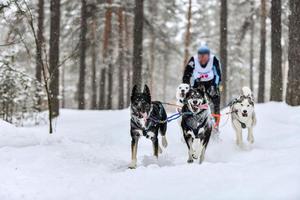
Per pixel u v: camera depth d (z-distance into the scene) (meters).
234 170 5.99
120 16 28.98
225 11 25.34
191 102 8.20
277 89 17.50
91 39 28.89
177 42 40.97
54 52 17.41
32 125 15.24
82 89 25.81
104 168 8.23
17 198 6.29
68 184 6.89
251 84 39.41
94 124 15.11
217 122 10.33
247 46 41.66
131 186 6.00
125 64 31.12
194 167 6.55
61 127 14.72
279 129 11.40
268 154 8.37
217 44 37.53
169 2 33.19
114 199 5.56
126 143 11.41
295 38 14.09
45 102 17.97
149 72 36.25
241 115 9.62
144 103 8.16
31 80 14.05
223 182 5.42
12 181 6.99
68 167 8.08
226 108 15.11
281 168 5.65
